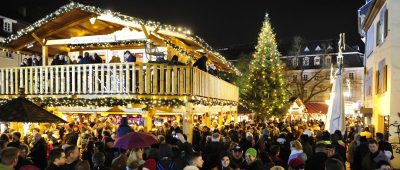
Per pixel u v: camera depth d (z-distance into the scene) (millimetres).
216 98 20719
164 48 19719
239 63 51344
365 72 29359
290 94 47594
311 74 66875
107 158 9477
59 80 16266
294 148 9234
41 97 16141
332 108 16297
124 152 9227
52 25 17766
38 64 16984
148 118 15836
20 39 18422
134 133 8641
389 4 17812
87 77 15812
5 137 9469
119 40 17922
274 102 40125
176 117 20219
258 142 12727
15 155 6746
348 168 16391
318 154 8445
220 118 24438
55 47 20375
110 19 16844
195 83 15859
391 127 17422
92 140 10797
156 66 15203
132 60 15461
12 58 35156
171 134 12812
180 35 17125
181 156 7957
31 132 14844
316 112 40906
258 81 40594
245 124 21750
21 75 16594
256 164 8250
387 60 18391
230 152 9375
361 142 10609
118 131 11008
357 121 33000
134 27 17391
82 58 16203
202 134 15195
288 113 40969
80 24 17969
